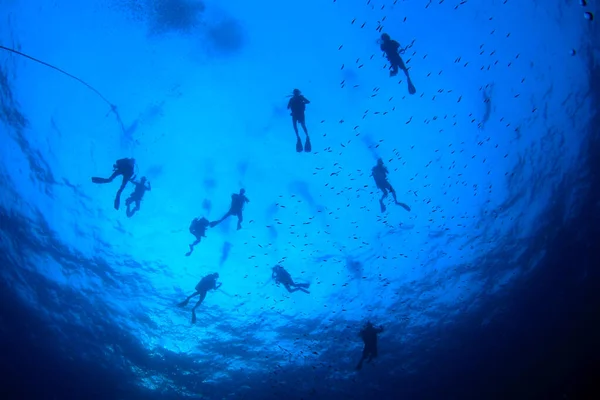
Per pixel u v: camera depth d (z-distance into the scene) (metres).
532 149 16.16
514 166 16.48
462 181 17.00
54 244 16.03
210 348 17.89
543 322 18.53
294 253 17.44
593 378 17.83
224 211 16.72
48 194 15.32
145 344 17.94
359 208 17.11
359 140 16.84
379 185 13.57
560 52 14.58
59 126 14.90
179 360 18.09
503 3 14.83
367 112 16.77
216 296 17.12
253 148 16.77
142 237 16.23
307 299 17.80
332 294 17.89
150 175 16.23
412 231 17.30
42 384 20.44
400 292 18.05
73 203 15.55
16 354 19.36
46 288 17.08
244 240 17.03
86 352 18.62
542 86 15.29
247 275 17.27
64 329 18.12
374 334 12.14
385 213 17.06
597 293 17.59
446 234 17.39
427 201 17.11
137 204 12.38
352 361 18.61
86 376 19.50
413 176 17.00
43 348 18.88
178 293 16.98
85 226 15.91
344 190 17.05
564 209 16.80
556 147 15.92
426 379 19.14
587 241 17.02
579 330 18.42
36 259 16.41
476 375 19.17
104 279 16.61
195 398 19.12
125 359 18.44
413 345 18.70
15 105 14.08
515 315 18.53
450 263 17.83
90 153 15.46
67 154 15.09
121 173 10.78
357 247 17.41
